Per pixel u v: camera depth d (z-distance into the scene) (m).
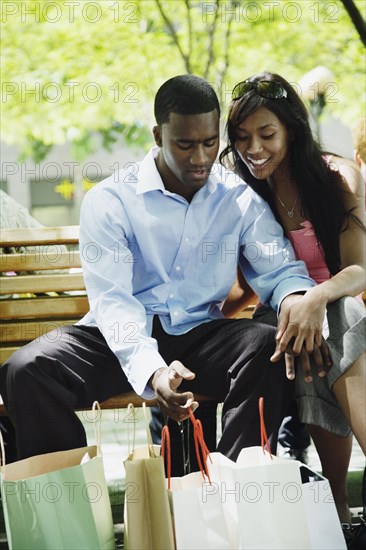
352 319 3.39
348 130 15.55
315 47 9.41
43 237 4.23
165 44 9.22
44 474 2.88
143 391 3.36
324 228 3.87
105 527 2.97
